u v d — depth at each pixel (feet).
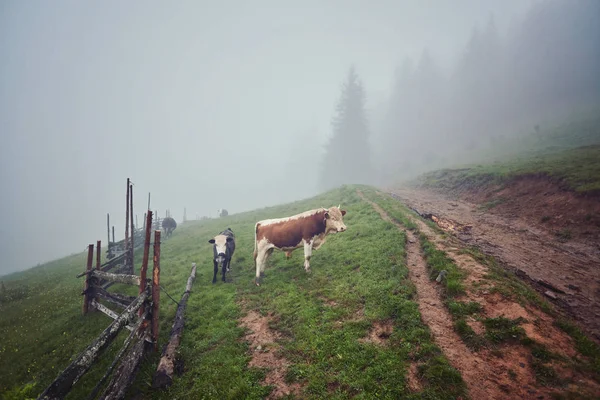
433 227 40.93
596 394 14.52
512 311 20.71
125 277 28.45
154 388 20.54
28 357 28.53
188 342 25.62
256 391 18.67
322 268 35.58
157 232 24.90
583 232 36.19
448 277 25.62
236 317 28.84
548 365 16.51
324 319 24.50
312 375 18.92
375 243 37.55
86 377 23.67
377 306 24.36
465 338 19.30
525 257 33.04
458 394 15.61
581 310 23.04
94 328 31.68
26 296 51.34
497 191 59.88
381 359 18.75
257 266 36.70
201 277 41.75
